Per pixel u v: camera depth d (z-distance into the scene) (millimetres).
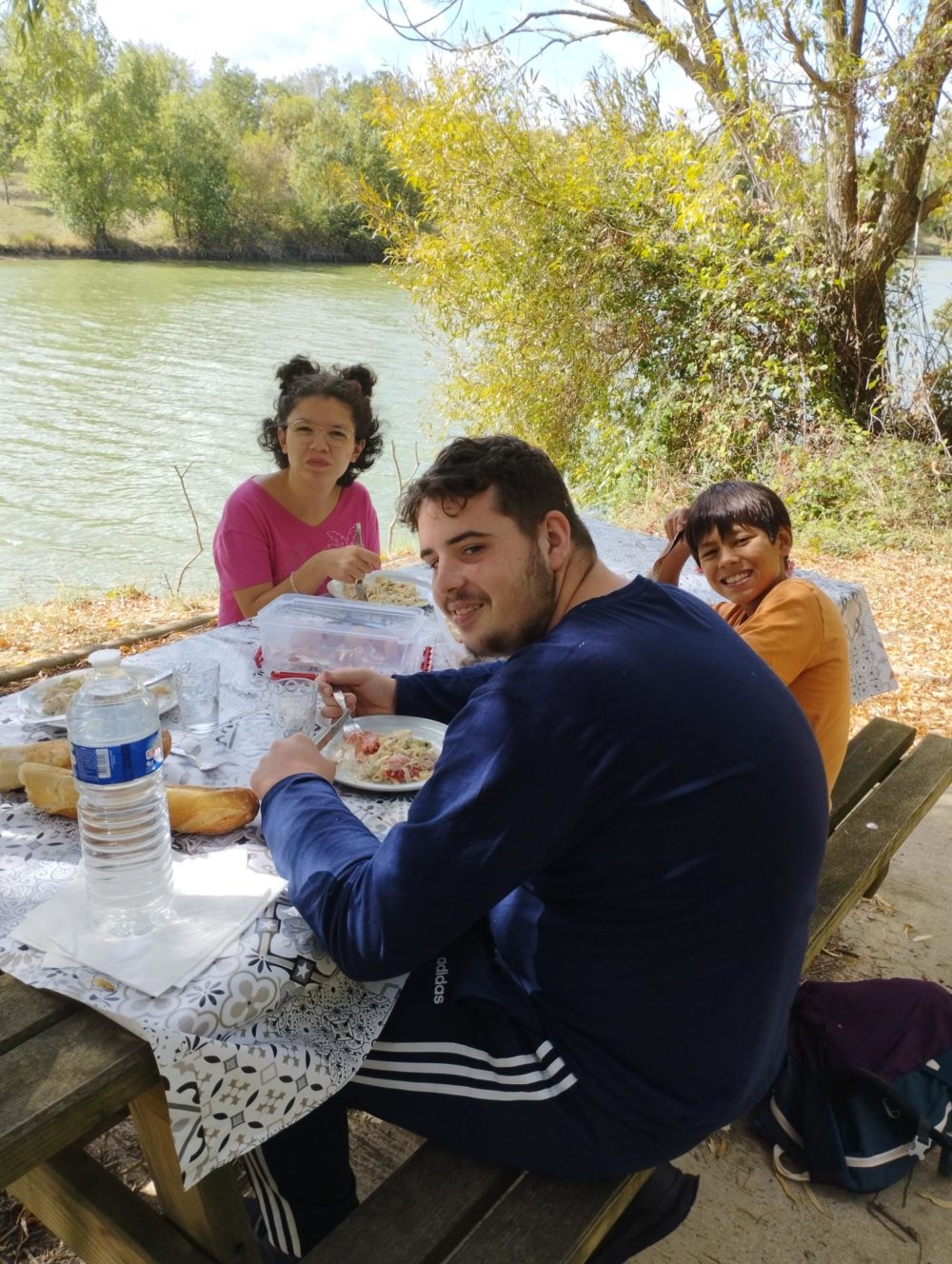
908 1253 1819
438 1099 1331
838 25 7391
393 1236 1262
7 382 16781
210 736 1827
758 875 1163
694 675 1169
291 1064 1202
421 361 18016
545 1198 1312
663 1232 1550
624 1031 1225
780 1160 1996
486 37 7992
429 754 1776
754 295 7816
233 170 43906
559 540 1310
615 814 1155
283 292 30391
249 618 2639
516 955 1301
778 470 7707
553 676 1151
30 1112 1025
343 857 1299
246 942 1270
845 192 7746
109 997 1161
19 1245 1738
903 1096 1942
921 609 5777
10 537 9828
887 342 7812
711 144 7969
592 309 8531
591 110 8414
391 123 8688
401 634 2105
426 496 1288
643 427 8547
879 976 2582
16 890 1368
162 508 11008
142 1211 1424
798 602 2062
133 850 1288
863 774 2762
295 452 2850
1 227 40688
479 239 8555
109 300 26969
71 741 1254
